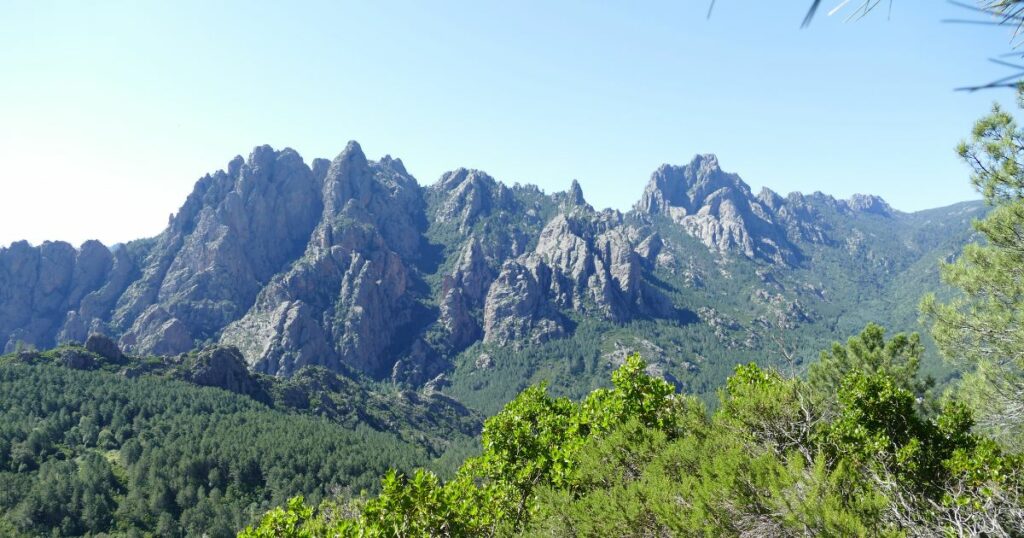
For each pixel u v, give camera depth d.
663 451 18.47
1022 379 20.25
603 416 24.12
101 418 141.25
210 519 112.31
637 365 24.39
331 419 191.25
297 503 18.03
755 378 23.83
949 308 22.09
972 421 16.05
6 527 98.81
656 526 15.85
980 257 20.83
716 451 17.38
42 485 109.31
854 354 26.98
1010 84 1.90
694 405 20.69
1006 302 20.41
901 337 26.31
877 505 12.54
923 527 13.00
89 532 102.88
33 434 124.88
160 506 113.75
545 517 18.84
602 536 16.53
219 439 137.38
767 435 17.55
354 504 21.28
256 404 171.75
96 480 114.94
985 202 20.39
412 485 16.98
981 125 19.67
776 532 13.22
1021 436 20.67
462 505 17.53
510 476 23.23
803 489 13.23
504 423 24.44
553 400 27.92
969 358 21.80
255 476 131.62
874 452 15.04
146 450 128.50
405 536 16.30
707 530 13.94
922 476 14.62
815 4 2.03
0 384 140.88
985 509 12.69
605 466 19.89
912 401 15.64
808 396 17.70
